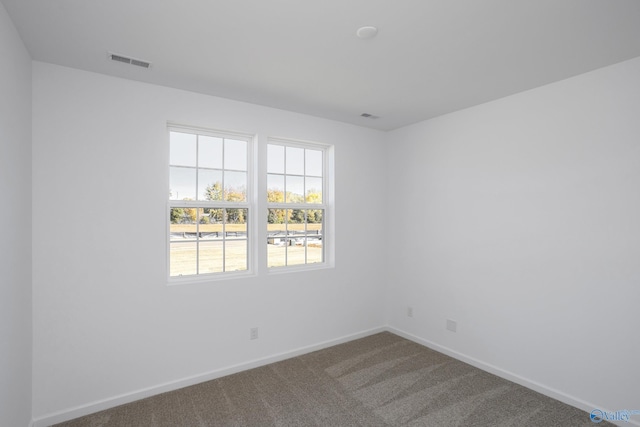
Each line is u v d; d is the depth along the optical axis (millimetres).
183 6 1611
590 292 2377
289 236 3471
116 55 2135
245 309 3031
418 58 2184
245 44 1999
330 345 3592
